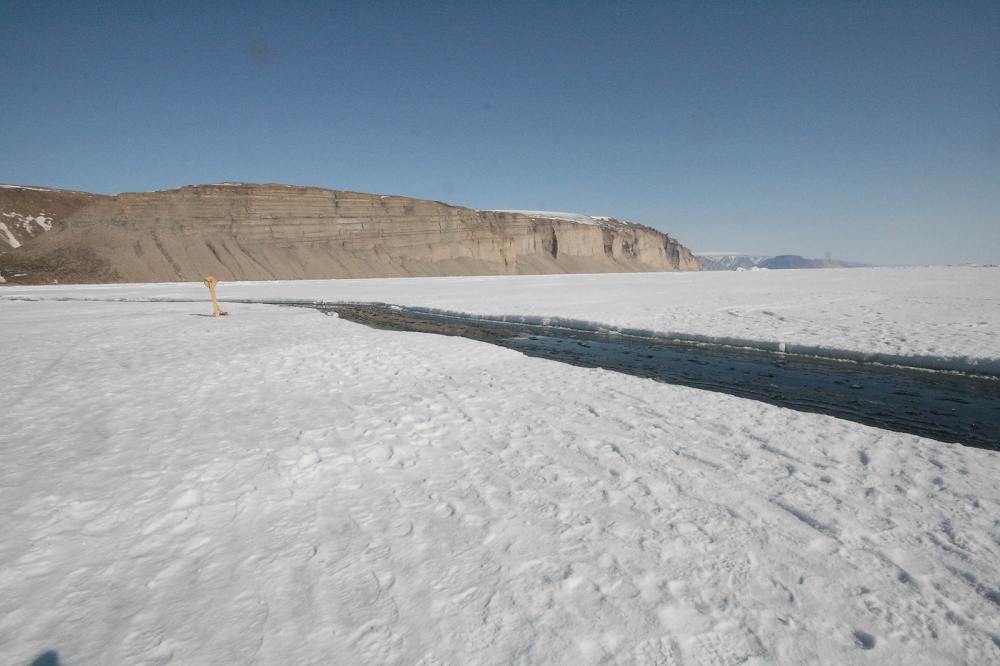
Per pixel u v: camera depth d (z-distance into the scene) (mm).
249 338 12273
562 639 2293
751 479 4062
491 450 4762
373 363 9203
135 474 4062
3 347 11000
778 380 8586
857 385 8172
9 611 2439
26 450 4617
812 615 2463
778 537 3168
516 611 2479
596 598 2578
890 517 3420
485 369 8742
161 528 3248
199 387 7293
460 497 3756
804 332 12664
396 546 3068
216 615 2436
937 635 2326
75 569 2801
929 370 9172
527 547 3053
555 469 4289
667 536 3182
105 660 2146
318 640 2279
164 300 29766
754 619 2432
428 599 2566
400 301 27266
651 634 2326
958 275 36250
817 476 4109
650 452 4684
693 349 11914
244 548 3035
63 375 8086
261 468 4215
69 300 30281
